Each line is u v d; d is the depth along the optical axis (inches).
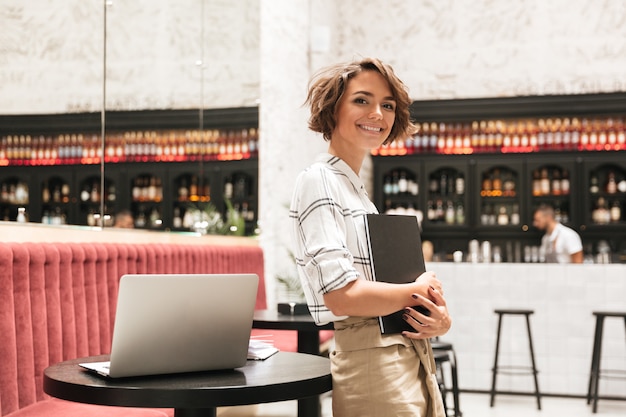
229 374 84.8
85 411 115.7
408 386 81.4
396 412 80.2
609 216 378.3
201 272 220.7
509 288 295.9
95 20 182.9
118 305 76.9
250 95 310.3
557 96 378.3
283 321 161.3
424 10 418.3
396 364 81.4
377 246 83.7
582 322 288.8
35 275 133.3
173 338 81.7
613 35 391.9
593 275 288.7
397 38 420.8
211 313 83.7
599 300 287.6
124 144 200.5
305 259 84.4
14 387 124.3
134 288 77.3
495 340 296.7
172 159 234.5
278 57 322.7
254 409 246.2
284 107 322.3
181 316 81.5
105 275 160.4
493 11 409.1
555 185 385.7
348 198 85.1
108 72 190.1
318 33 338.6
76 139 173.0
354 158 90.1
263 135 318.0
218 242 269.7
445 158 392.8
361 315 80.1
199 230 257.8
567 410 262.2
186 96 248.7
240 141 297.6
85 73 177.8
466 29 412.2
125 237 195.5
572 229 376.5
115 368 79.0
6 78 143.9
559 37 398.6
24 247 131.1
